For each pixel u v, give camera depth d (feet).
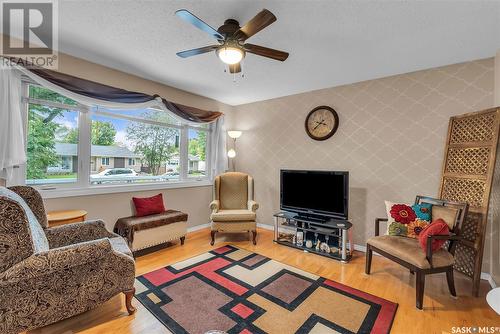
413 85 9.35
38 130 8.24
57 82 7.97
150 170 11.69
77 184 9.10
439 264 6.37
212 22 6.39
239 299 6.58
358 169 10.61
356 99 10.71
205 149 14.26
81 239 6.79
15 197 4.91
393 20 6.10
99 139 9.87
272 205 13.67
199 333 5.28
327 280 7.72
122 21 6.43
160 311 6.01
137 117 11.05
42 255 4.47
